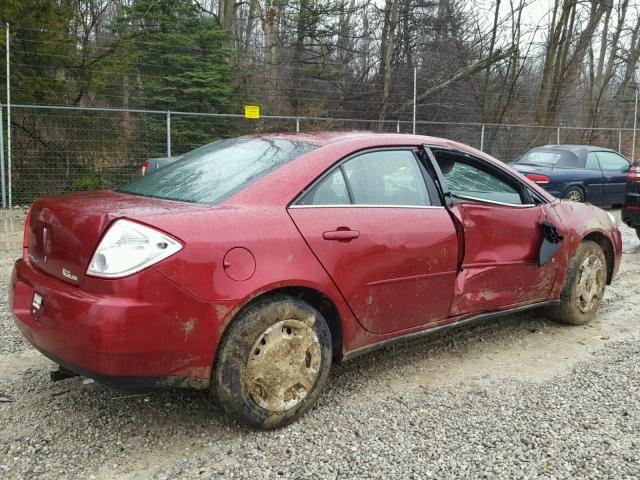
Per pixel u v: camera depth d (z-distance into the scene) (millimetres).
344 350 3375
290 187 3176
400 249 3498
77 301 2664
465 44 22125
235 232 2875
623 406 3459
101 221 2721
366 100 20438
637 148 23391
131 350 2609
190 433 3061
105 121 13398
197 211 2885
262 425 3037
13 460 2783
